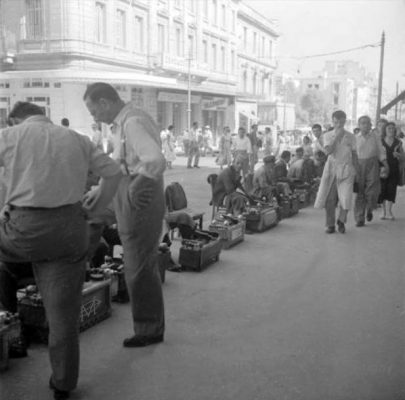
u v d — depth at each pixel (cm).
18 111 275
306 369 309
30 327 336
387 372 304
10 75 1133
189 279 488
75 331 270
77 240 256
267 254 590
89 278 379
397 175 808
